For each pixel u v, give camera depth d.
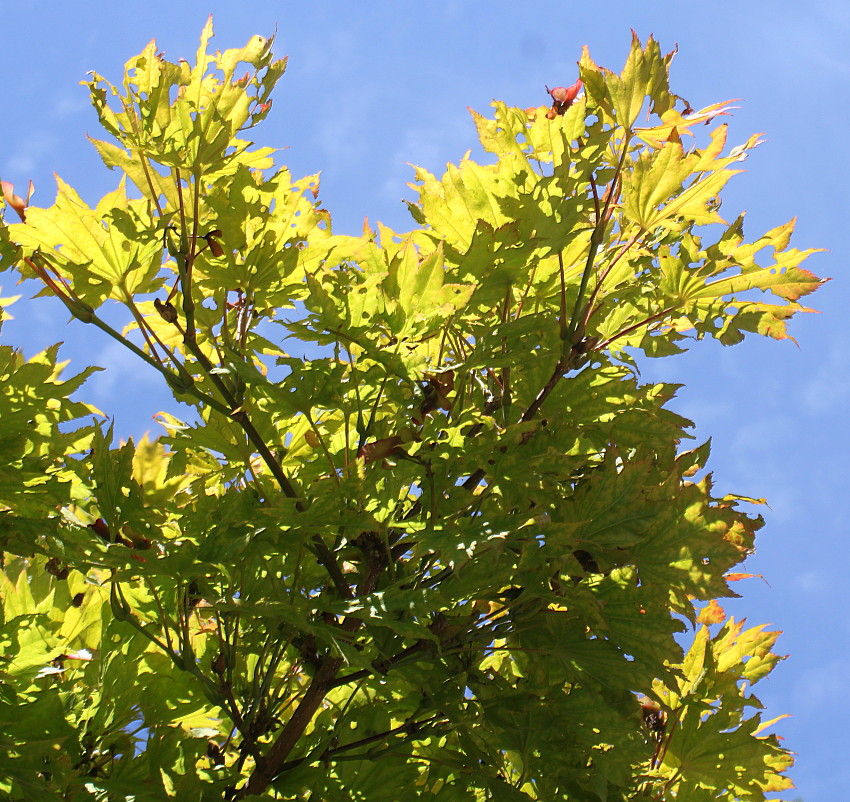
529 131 1.89
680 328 1.93
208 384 1.88
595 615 1.83
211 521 1.80
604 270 1.95
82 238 1.82
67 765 1.80
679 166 1.87
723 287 1.90
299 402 1.80
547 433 1.86
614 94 1.86
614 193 1.89
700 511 1.84
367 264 1.84
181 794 1.81
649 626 1.84
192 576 1.79
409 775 1.89
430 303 1.81
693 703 1.93
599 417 1.91
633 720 1.86
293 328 1.81
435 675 1.86
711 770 1.92
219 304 1.87
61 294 1.83
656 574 1.84
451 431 1.80
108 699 1.87
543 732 1.84
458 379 1.88
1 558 1.83
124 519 1.81
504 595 1.87
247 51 1.87
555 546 1.81
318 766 1.85
